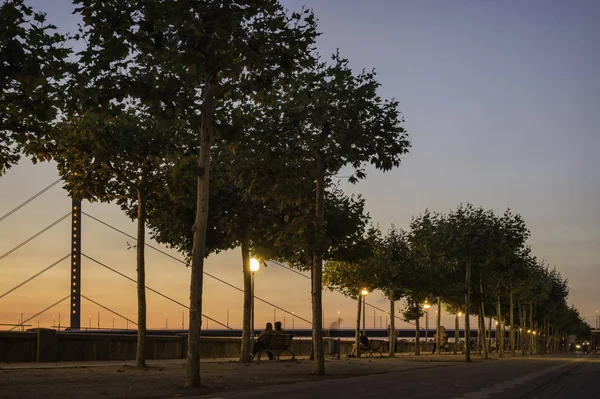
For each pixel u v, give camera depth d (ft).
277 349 106.73
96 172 77.51
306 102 73.00
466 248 149.59
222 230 93.04
